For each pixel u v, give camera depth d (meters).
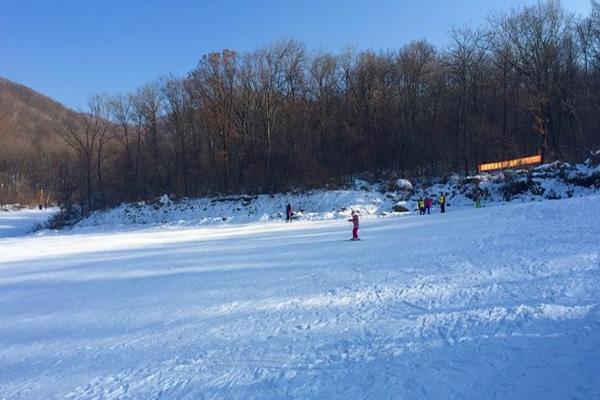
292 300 11.97
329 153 56.31
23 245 34.56
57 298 15.18
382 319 9.70
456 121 53.31
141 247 29.17
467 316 9.34
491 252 16.08
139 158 64.44
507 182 40.28
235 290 13.83
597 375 6.41
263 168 54.06
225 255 21.92
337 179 52.16
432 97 58.84
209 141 58.19
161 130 65.88
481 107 53.31
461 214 31.17
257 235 31.05
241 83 57.72
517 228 21.45
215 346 8.98
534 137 50.59
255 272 16.66
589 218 21.97
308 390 6.70
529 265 13.38
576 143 43.59
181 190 58.34
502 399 5.96
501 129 51.81
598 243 15.83
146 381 7.61
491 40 51.88
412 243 20.30
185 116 61.72
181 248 26.73
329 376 7.11
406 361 7.40
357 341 8.52
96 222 52.84
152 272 18.77
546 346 7.49
